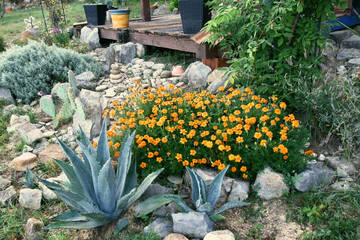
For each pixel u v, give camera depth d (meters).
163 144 2.83
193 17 4.69
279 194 2.50
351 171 2.69
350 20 4.99
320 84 3.46
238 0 3.37
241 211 2.46
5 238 2.45
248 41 3.30
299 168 2.63
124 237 2.32
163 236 2.26
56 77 5.28
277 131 2.88
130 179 2.61
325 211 2.31
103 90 5.03
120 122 3.09
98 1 8.38
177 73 4.96
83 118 3.73
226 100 3.21
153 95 3.32
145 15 7.64
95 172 2.25
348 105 2.92
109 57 6.06
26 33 9.10
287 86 3.37
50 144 3.70
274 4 3.17
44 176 3.13
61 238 2.35
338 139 3.08
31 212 2.68
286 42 3.39
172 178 2.87
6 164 3.37
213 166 2.67
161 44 5.59
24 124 4.04
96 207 2.34
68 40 7.92
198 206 2.30
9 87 4.91
